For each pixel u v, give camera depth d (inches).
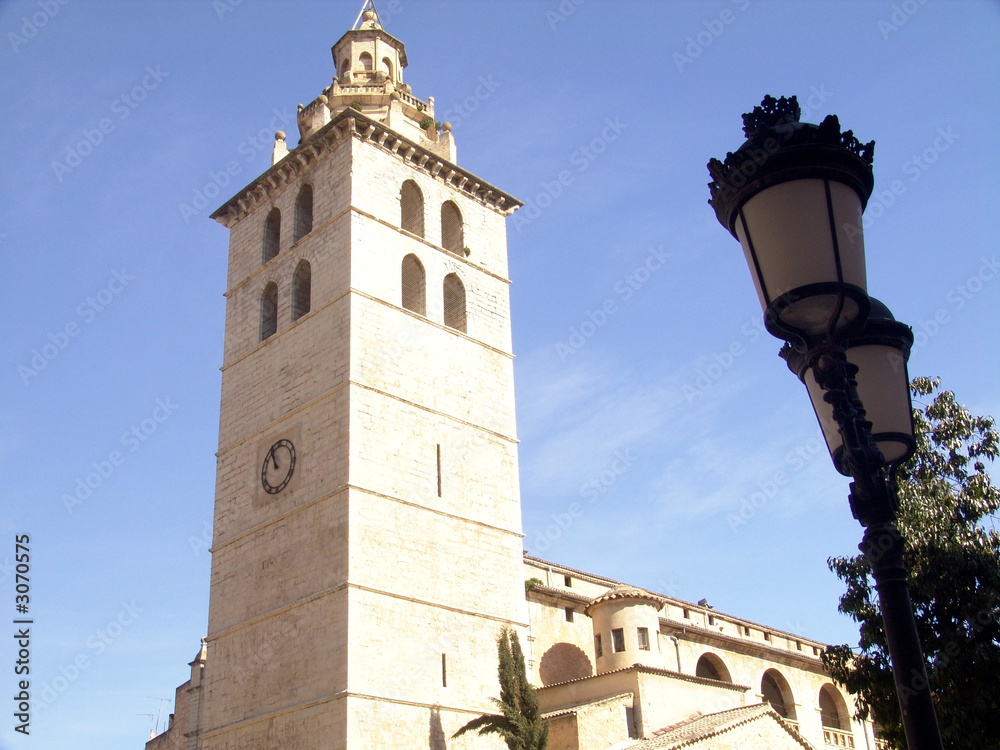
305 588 1679.4
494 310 2126.0
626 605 2143.2
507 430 2012.8
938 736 359.6
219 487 1969.7
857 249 385.1
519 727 1477.6
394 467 1754.4
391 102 2187.5
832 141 379.6
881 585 384.5
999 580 1330.0
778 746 1754.4
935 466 1483.8
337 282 1866.4
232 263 2206.0
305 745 1561.3
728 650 2484.0
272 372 1945.1
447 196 2148.1
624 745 1715.1
